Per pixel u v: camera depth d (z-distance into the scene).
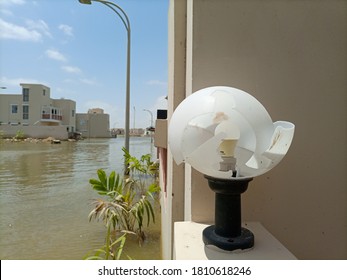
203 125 1.11
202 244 1.14
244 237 1.09
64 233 4.16
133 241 3.82
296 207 1.45
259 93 1.45
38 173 9.76
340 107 1.48
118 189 3.93
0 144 27.03
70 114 49.97
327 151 1.47
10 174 9.50
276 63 1.46
